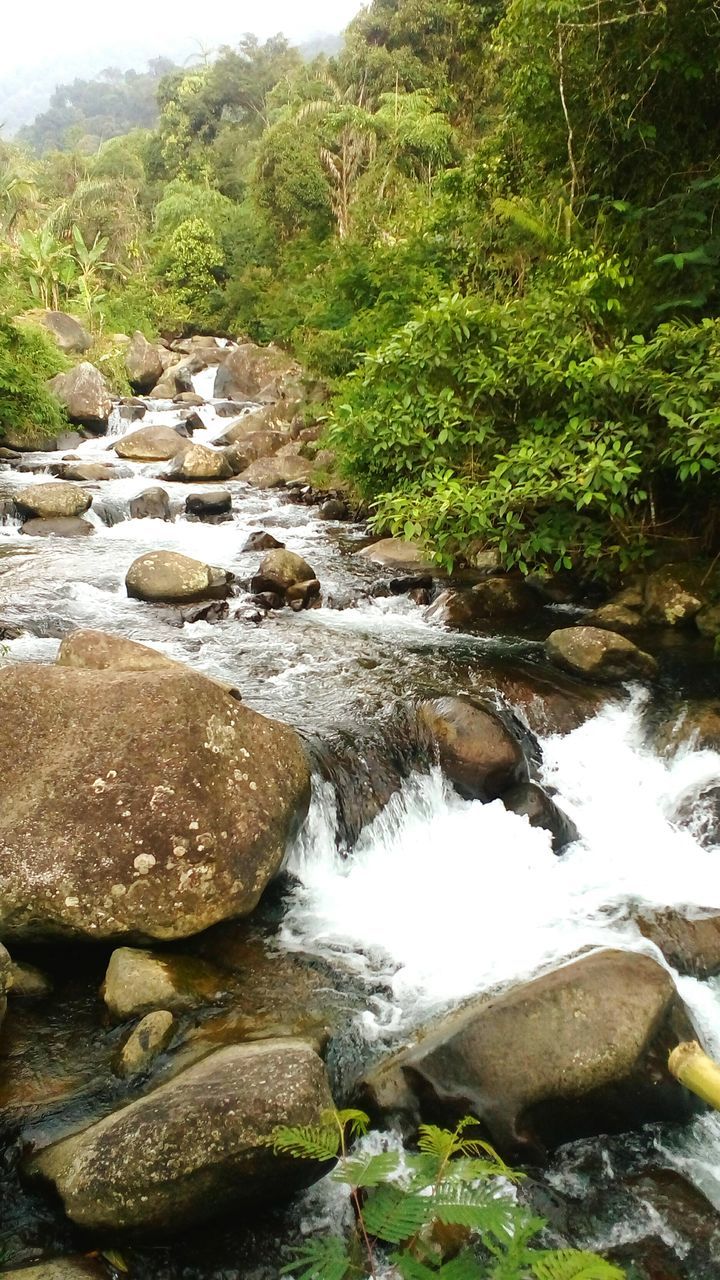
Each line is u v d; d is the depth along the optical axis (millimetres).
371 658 6625
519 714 5863
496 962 4043
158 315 33031
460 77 24625
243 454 14633
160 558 8125
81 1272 2584
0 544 9828
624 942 4180
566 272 7711
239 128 50469
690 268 7320
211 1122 2695
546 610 7859
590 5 7551
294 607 7977
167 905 3750
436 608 7773
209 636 7109
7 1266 2635
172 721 4086
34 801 3838
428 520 7316
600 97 8297
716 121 7934
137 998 3498
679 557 7629
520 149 10172
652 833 5074
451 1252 2678
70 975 3783
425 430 7922
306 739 5098
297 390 16906
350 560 9484
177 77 57688
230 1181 2711
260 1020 3529
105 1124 2836
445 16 26844
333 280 14406
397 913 4422
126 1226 2668
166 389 22250
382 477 9711
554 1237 2887
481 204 11055
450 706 5418
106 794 3850
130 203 42344
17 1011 3547
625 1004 3297
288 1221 2873
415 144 20953
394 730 5398
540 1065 3160
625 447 6410
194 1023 3477
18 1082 3182
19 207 35938
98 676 4367
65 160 50875
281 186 25797
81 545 9898
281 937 4125
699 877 4707
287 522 11203
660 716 5840
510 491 6668
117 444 15578
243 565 9172
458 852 4922
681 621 7148
